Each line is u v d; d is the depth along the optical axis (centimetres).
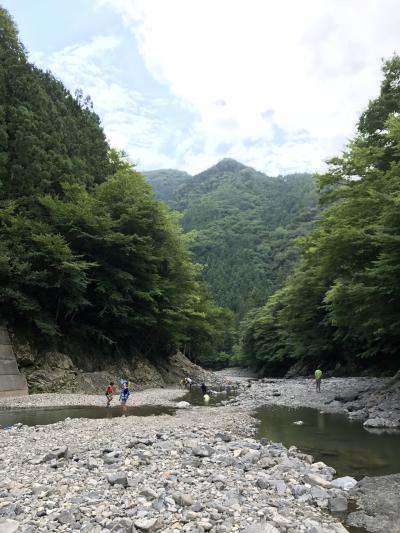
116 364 3988
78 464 1050
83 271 3541
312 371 6150
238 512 759
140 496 820
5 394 2820
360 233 2248
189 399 3075
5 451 1223
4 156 3819
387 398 2262
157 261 4259
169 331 4669
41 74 5225
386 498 867
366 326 2755
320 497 877
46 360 3288
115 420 1844
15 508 759
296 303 5156
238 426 1716
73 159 4578
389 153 2764
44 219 3622
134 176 4472
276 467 1062
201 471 991
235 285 14700
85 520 717
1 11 4953
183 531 677
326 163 2862
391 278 2028
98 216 3747
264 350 8050
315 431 1661
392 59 3388
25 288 3303
